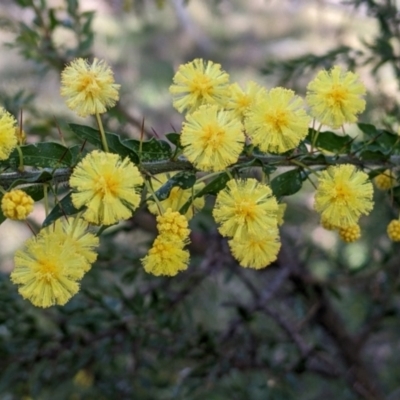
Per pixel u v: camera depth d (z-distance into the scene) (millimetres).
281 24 561
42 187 155
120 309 266
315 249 333
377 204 308
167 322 271
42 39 286
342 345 336
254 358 294
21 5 281
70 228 159
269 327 398
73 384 345
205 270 299
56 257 154
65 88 160
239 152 159
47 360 281
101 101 160
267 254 166
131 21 525
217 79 172
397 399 346
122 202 153
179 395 283
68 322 268
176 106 172
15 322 263
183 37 554
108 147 158
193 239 323
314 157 170
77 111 160
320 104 174
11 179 152
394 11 282
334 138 177
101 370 309
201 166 158
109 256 286
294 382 291
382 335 421
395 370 409
